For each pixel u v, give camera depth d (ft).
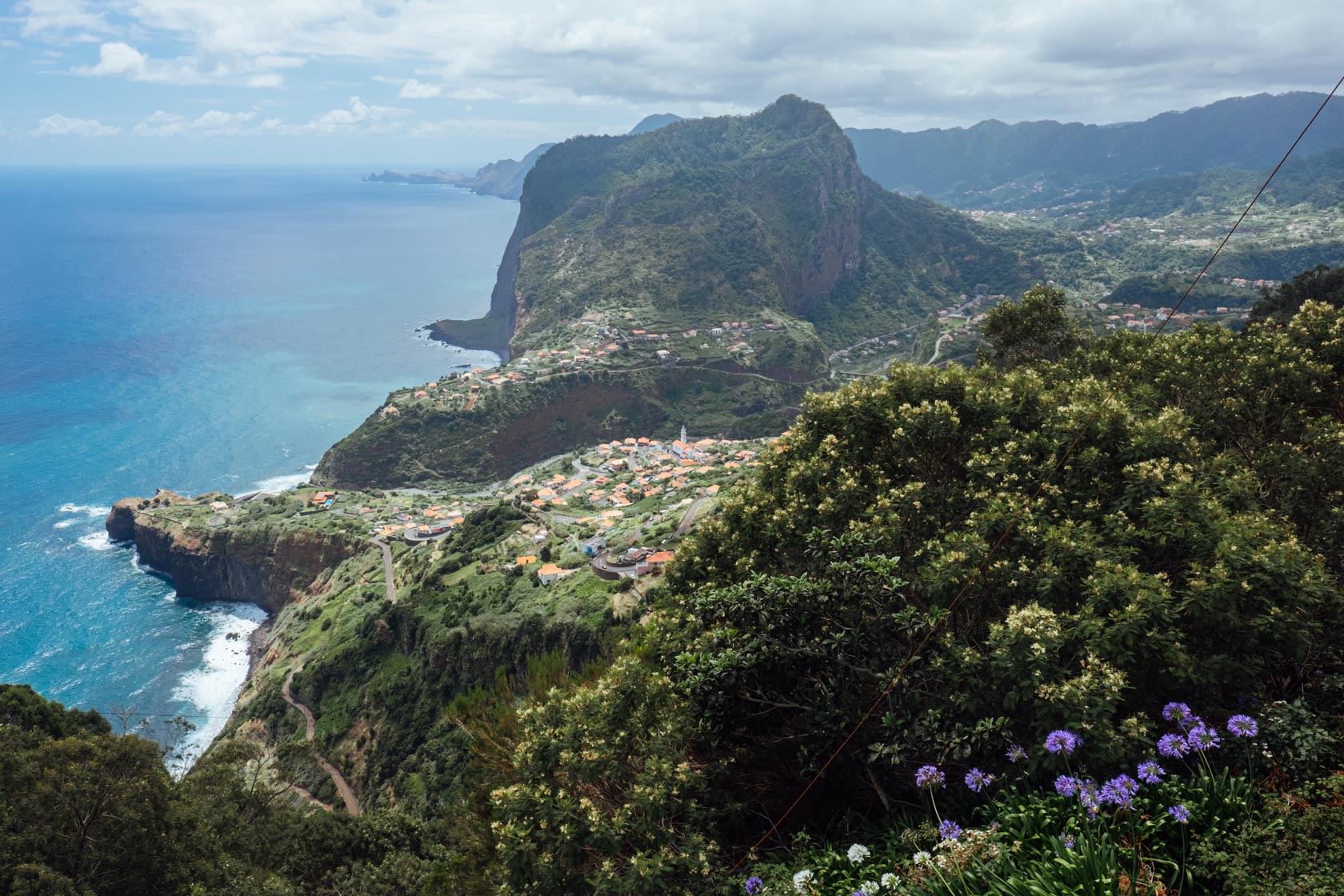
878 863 22.95
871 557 30.45
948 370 41.22
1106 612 26.05
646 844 25.85
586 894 25.34
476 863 38.75
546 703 32.50
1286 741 22.25
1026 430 37.09
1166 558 28.99
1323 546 33.40
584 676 41.11
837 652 28.09
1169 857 19.51
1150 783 21.63
